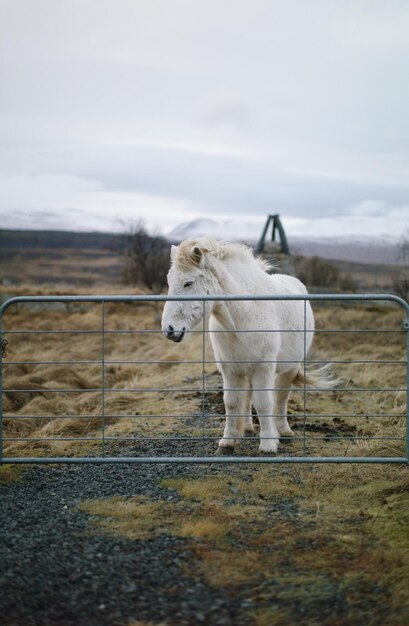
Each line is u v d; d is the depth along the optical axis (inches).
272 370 251.9
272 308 256.4
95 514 184.7
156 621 129.3
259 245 1045.8
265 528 175.6
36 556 156.2
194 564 153.6
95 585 142.9
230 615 131.8
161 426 305.9
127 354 596.7
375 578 146.9
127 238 1294.3
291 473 224.4
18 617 129.4
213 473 224.4
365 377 432.1
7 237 3747.5
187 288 234.5
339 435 285.3
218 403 358.0
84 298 223.3
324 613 132.6
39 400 375.9
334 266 1109.7
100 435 294.7
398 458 228.1
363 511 188.7
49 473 225.0
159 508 190.2
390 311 817.5
